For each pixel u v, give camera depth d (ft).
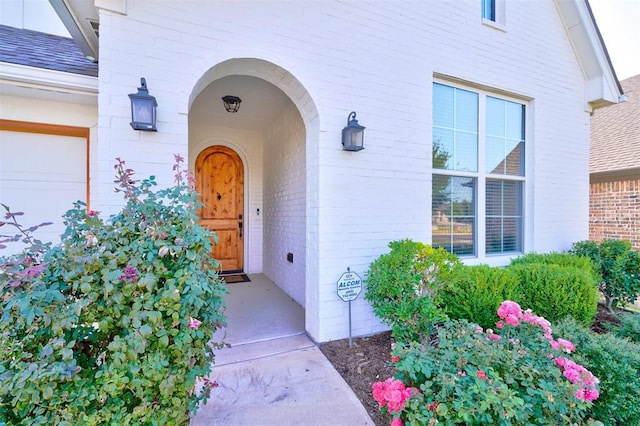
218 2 8.41
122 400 4.61
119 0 7.34
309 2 9.55
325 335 9.76
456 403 4.52
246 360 8.53
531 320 6.73
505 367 5.40
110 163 7.29
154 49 7.73
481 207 13.37
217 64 8.41
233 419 6.11
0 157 9.38
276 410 6.41
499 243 14.06
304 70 9.49
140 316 4.50
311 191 10.24
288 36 9.26
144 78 7.50
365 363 8.41
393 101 10.84
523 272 10.93
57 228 9.97
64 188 10.03
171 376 4.65
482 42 12.79
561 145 15.38
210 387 5.58
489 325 9.65
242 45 8.69
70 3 7.88
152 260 4.91
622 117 25.62
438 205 12.39
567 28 15.23
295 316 12.01
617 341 6.98
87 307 4.58
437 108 12.40
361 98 10.32
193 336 4.93
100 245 4.98
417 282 8.41
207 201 18.88
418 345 6.02
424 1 11.44
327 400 6.75
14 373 4.09
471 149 13.17
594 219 22.02
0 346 4.18
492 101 13.79
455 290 9.39
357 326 10.23
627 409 5.94
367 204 10.41
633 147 21.53
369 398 6.86
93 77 8.89
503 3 13.52
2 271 4.46
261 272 20.06
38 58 9.64
